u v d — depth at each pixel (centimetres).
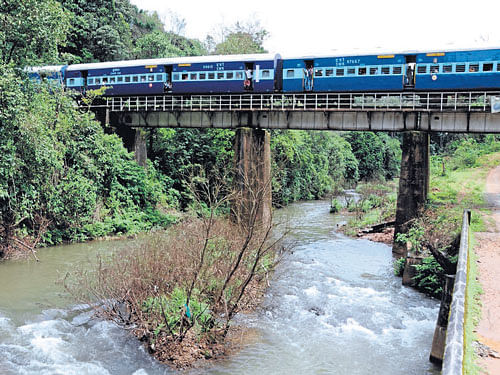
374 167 7306
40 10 1934
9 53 1992
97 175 2534
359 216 3422
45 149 2016
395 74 2408
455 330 658
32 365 1046
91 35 4134
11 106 1797
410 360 1148
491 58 2219
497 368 676
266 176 2825
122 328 1231
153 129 3491
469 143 5294
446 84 2320
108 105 3023
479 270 1207
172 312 1160
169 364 1080
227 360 1130
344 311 1480
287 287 1727
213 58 2794
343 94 2573
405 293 1686
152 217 2789
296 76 2639
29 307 1398
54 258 1980
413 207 2338
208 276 1284
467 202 2452
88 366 1050
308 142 5531
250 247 1485
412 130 2398
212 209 1223
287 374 1076
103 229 2441
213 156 3528
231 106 2941
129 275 1256
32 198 2097
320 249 2483
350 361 1150
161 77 2917
